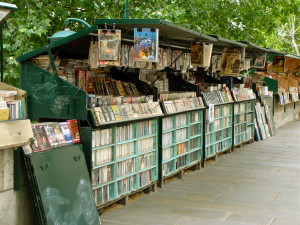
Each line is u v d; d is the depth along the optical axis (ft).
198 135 28.48
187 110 26.16
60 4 38.17
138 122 21.15
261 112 43.45
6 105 14.23
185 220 18.57
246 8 56.34
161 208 20.22
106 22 18.04
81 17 39.78
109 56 17.89
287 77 58.34
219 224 18.13
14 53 31.12
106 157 18.99
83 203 16.28
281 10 60.18
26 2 34.04
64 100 17.84
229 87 35.63
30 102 18.54
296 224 18.33
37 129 15.74
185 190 23.54
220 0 55.52
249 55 38.19
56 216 14.93
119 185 20.03
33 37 36.91
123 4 37.04
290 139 43.09
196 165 28.55
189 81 31.12
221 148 33.32
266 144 39.81
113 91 22.16
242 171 28.50
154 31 18.71
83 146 17.54
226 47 30.99
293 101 57.26
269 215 19.49
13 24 32.32
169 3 42.73
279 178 26.71
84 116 17.43
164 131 23.77
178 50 27.12
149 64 22.70
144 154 22.09
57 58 20.26
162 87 27.27
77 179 16.30
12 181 14.76
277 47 96.48
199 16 50.01
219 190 23.70
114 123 18.75
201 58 25.86
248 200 21.85
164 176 24.02
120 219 18.51
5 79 30.78
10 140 13.62
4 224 14.44
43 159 15.23
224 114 33.47
